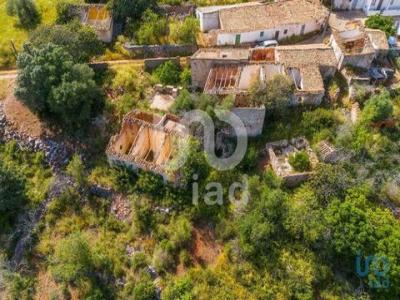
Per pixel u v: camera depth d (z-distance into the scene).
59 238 39.81
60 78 42.53
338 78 47.00
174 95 46.50
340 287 35.56
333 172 39.06
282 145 43.06
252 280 35.28
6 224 41.25
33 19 56.03
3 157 44.69
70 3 54.28
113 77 48.16
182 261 36.84
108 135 44.62
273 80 42.91
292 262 35.91
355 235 35.22
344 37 48.59
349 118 44.00
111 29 52.28
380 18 51.78
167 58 49.16
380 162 40.97
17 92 42.94
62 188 42.09
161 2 56.12
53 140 44.88
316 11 51.72
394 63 48.91
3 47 52.47
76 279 36.66
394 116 43.56
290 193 40.00
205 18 51.47
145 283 35.25
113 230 39.44
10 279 37.91
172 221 38.94
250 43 51.41
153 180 39.72
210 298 34.41
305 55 46.47
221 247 37.75
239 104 43.19
